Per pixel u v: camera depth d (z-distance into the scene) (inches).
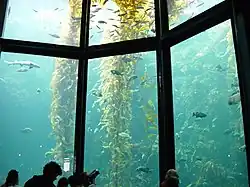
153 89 207.8
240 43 110.1
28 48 169.8
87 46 174.9
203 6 157.5
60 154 214.5
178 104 211.5
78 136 154.8
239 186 163.6
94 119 217.2
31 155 355.3
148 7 181.9
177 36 148.5
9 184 105.9
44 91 321.4
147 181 207.8
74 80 219.6
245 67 106.3
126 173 210.5
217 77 201.0
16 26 203.2
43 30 204.4
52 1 212.8
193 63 213.5
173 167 133.0
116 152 213.5
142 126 212.4
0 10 173.6
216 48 195.0
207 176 181.8
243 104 104.5
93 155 215.9
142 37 178.5
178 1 165.6
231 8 121.0
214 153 193.9
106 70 211.8
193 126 208.7
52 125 227.9
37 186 85.7
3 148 358.3
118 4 198.1
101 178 212.7
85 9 185.6
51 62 258.8
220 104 196.5
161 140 137.6
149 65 204.1
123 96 212.2
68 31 195.5
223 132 187.8
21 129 357.4
